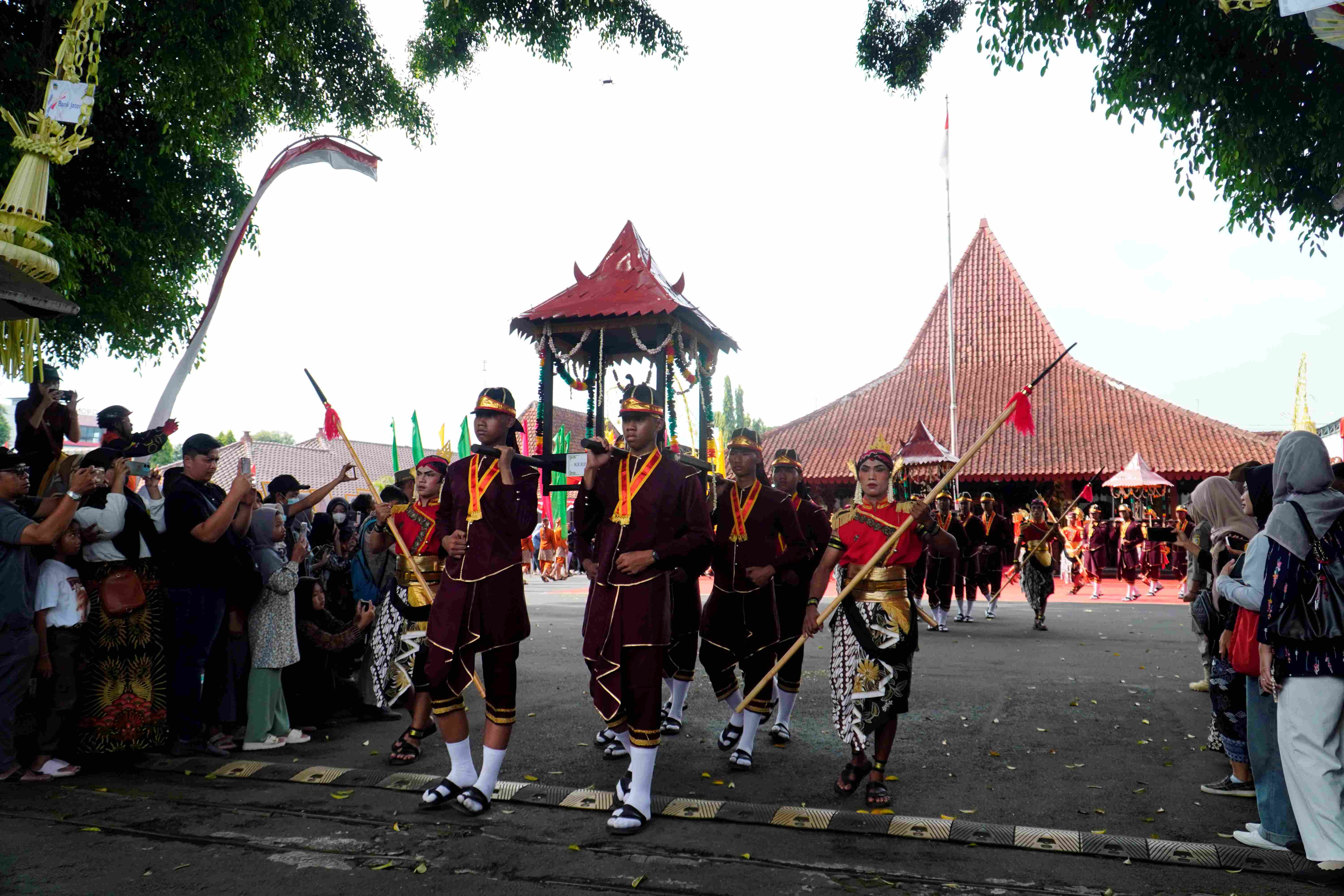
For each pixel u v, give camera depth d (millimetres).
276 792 4438
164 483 5703
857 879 3338
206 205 11766
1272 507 3908
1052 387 28578
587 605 4367
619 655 4055
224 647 5305
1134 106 9508
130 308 10805
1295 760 3461
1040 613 11797
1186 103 8852
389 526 5059
